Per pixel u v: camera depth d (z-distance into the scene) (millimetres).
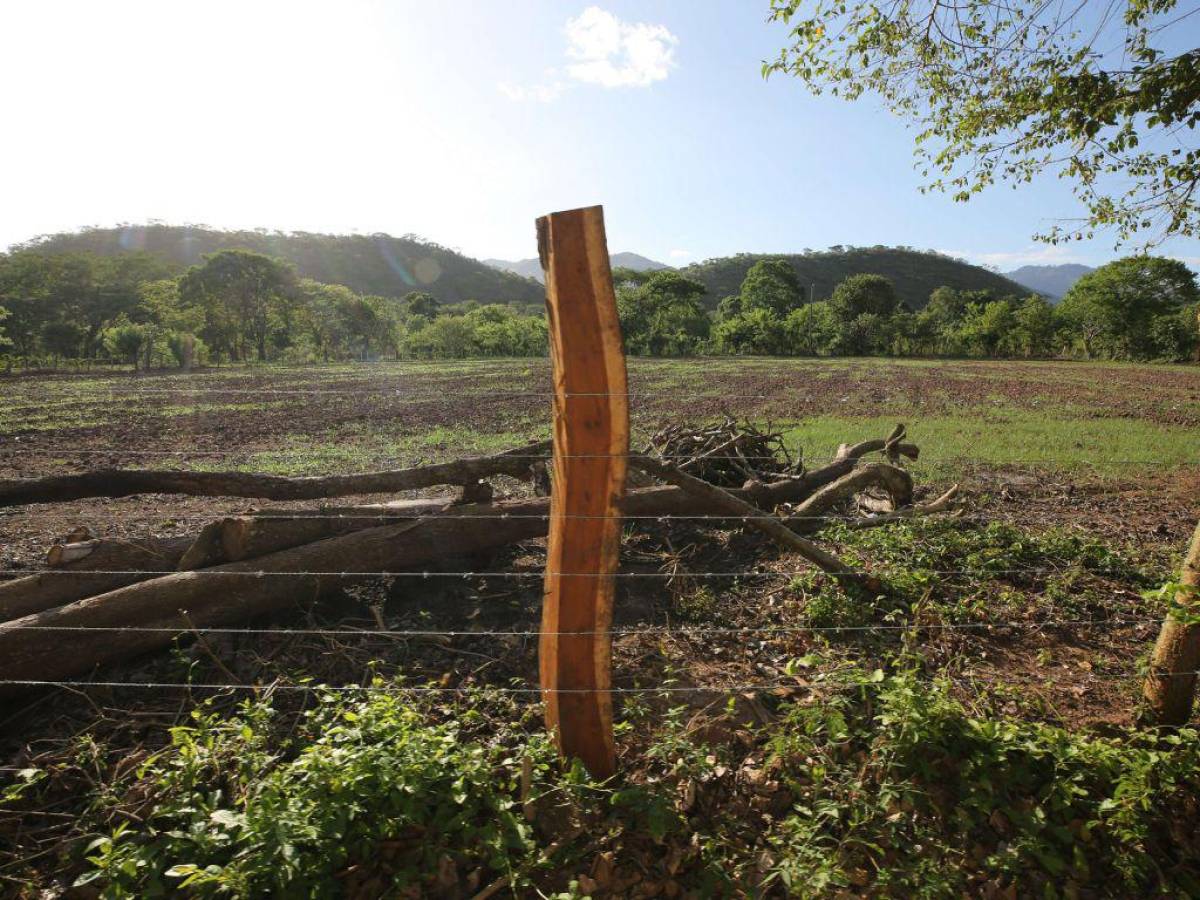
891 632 4254
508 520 4707
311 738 3020
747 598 4785
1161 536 6566
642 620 4477
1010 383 28172
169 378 31531
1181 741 2762
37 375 37500
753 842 2598
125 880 2223
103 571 3678
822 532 5840
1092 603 4672
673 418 15922
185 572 3760
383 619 4203
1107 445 11984
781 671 3756
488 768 2623
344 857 2320
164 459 10227
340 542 4168
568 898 2219
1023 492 8500
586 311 2385
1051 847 2502
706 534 5793
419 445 11797
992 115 4324
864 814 2613
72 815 2652
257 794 2443
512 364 42219
